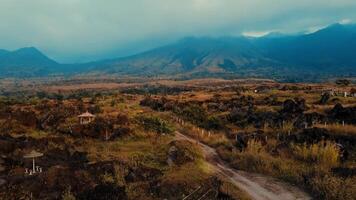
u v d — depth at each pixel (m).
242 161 29.89
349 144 31.84
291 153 31.30
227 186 23.14
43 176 22.22
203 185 22.53
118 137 40.28
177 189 22.00
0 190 20.48
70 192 20.38
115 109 68.50
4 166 25.69
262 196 22.23
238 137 39.81
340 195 20.92
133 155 30.61
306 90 88.06
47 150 31.00
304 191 23.14
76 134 40.28
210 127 51.97
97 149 34.06
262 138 36.47
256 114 51.41
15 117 44.91
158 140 39.56
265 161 28.97
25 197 19.81
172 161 28.27
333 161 27.64
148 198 20.73
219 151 35.12
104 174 23.55
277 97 71.00
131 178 23.53
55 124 46.12
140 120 48.38
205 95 99.62
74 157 29.91
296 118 43.25
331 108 46.03
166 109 73.69
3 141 31.19
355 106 42.56
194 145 33.47
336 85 109.50
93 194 20.34
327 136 33.34
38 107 62.28
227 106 65.31
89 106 67.44
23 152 29.73
